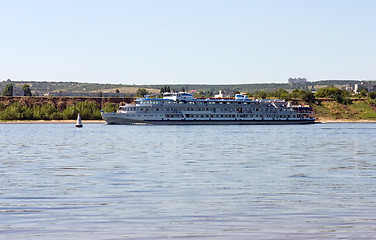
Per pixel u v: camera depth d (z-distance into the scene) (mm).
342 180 63125
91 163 85000
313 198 49562
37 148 121750
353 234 35250
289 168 77562
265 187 56906
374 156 101062
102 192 53062
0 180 62969
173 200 48344
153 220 39656
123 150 115250
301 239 34219
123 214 41812
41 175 68188
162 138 164875
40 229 36719
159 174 69125
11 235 35062
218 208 44406
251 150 116438
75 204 46188
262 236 34844
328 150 118000
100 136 177250
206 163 85375
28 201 47750
